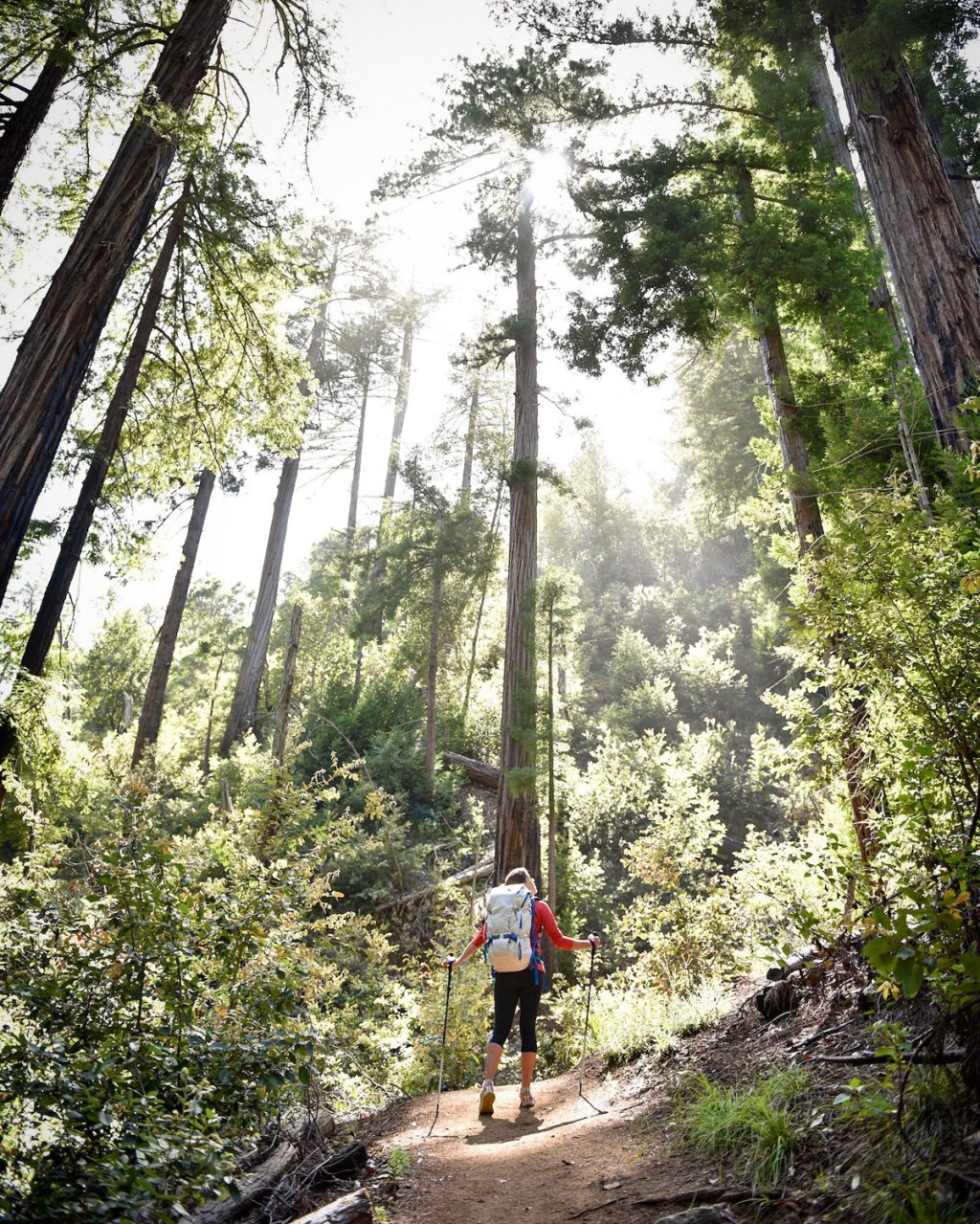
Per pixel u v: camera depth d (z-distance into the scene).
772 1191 2.85
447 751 22.36
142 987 3.79
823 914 4.89
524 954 5.73
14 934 3.90
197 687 30.86
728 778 19.47
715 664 28.38
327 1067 5.46
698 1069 4.66
